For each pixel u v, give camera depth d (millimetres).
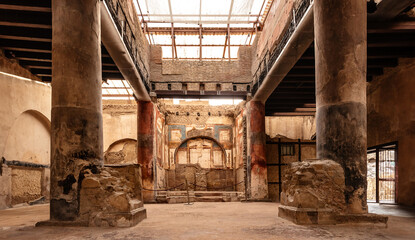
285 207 6520
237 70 14641
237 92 14414
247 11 13523
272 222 5980
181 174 20828
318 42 6227
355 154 5719
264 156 13875
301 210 5656
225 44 17266
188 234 4820
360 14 5941
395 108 10156
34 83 12273
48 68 11797
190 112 21219
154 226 5617
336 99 5855
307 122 18969
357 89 5812
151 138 14289
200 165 21000
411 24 7648
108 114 19969
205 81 14500
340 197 5672
